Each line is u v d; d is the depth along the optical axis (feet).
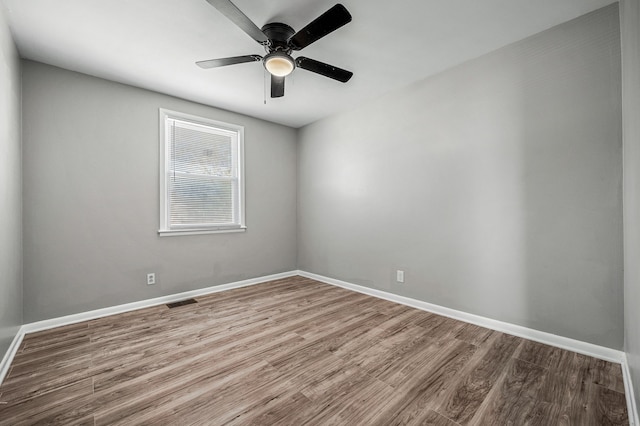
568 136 6.57
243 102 11.17
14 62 6.99
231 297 10.83
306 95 10.59
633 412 4.43
